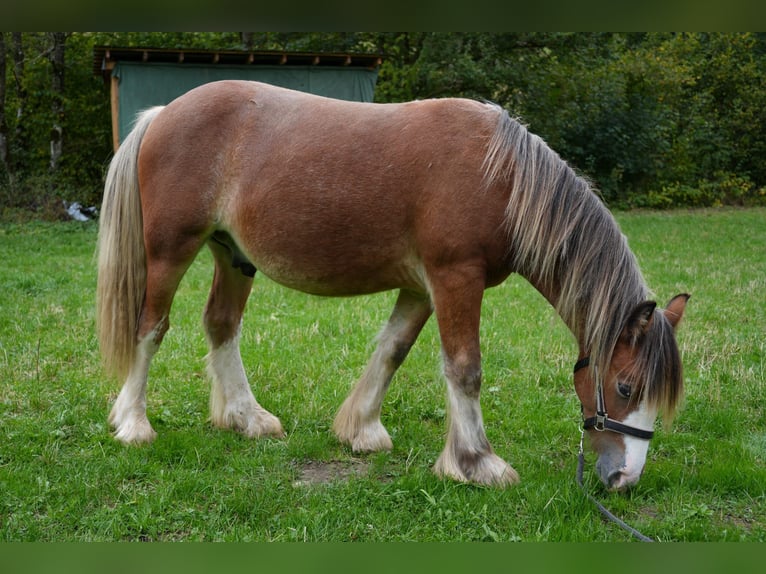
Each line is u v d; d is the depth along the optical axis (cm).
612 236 320
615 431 305
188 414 431
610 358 305
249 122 358
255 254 358
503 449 391
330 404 449
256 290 758
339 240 338
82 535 290
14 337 555
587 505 318
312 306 688
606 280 311
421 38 1677
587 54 1766
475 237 319
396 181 328
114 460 353
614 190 1770
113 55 1203
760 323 648
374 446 383
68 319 619
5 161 1409
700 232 1313
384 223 331
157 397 455
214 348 408
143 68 1220
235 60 1264
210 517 307
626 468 302
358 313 653
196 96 369
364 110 347
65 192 1373
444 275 325
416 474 343
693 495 336
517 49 1730
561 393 480
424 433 411
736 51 1986
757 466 362
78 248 1050
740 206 1853
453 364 331
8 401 429
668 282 832
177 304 686
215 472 350
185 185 359
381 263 341
